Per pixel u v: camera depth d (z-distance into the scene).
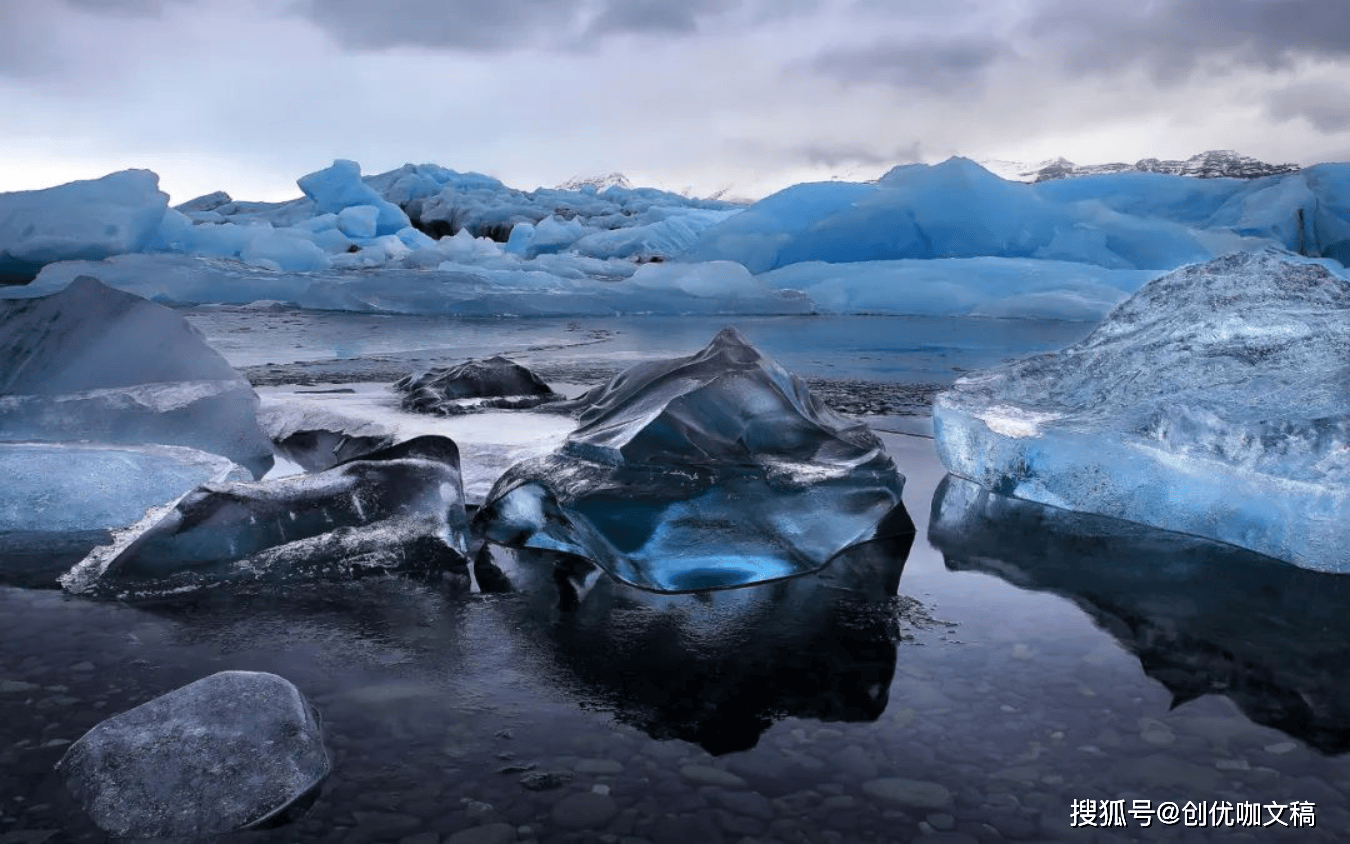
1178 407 2.15
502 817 0.99
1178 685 1.32
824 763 1.11
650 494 1.85
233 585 1.75
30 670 1.35
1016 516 2.30
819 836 0.96
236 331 6.89
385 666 1.39
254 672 1.26
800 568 1.86
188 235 13.13
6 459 2.19
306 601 1.68
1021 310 9.03
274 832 0.97
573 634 1.53
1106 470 2.30
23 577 1.78
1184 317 2.58
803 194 13.38
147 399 2.71
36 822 0.98
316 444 2.93
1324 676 1.36
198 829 0.97
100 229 11.37
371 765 1.10
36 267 11.38
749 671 1.38
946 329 7.62
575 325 7.98
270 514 1.90
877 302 9.74
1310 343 2.31
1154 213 12.51
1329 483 1.84
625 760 1.11
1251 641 1.50
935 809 1.01
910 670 1.38
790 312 9.68
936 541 2.09
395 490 2.02
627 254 18.36
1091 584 1.79
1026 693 1.30
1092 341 2.79
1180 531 2.16
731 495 1.90
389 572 1.85
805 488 1.99
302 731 1.12
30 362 2.86
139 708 1.16
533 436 2.78
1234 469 2.01
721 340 2.42
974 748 1.14
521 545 2.06
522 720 1.21
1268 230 11.57
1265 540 1.98
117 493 2.18
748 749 1.14
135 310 2.96
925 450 3.06
